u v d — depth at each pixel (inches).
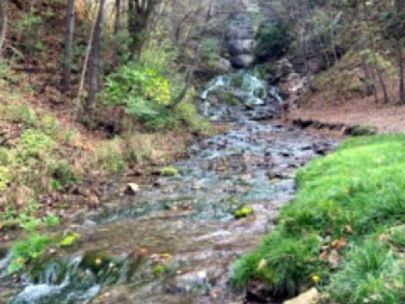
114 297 233.9
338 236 211.9
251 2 1653.5
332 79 1300.4
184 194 430.3
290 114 1228.5
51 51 753.6
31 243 307.9
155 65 852.0
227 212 351.3
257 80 1549.0
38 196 430.6
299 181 398.9
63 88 674.2
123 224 349.7
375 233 199.5
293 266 204.5
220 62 1603.1
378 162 325.4
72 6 679.1
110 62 775.7
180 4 1015.6
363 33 1130.7
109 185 482.6
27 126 515.2
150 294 229.1
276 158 586.9
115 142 581.9
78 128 607.5
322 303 178.9
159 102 749.9
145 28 833.5
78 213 396.2
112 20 898.1
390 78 1085.8
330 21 1425.9
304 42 1528.1
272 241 226.5
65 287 266.2
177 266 246.4
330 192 252.2
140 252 270.8
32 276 281.3
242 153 650.8
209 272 231.8
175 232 311.1
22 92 612.7
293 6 1594.5
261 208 341.1
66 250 296.7
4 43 680.4
